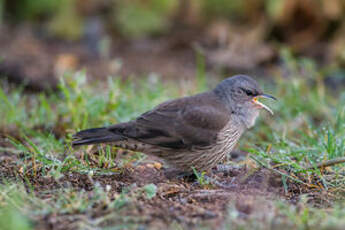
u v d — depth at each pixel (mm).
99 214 7434
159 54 18016
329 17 17328
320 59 17078
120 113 11969
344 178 9023
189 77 15938
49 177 8891
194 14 19516
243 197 8172
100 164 9664
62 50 18078
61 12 19406
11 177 9039
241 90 10359
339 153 9727
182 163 9812
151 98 12734
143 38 19172
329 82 15945
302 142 10820
